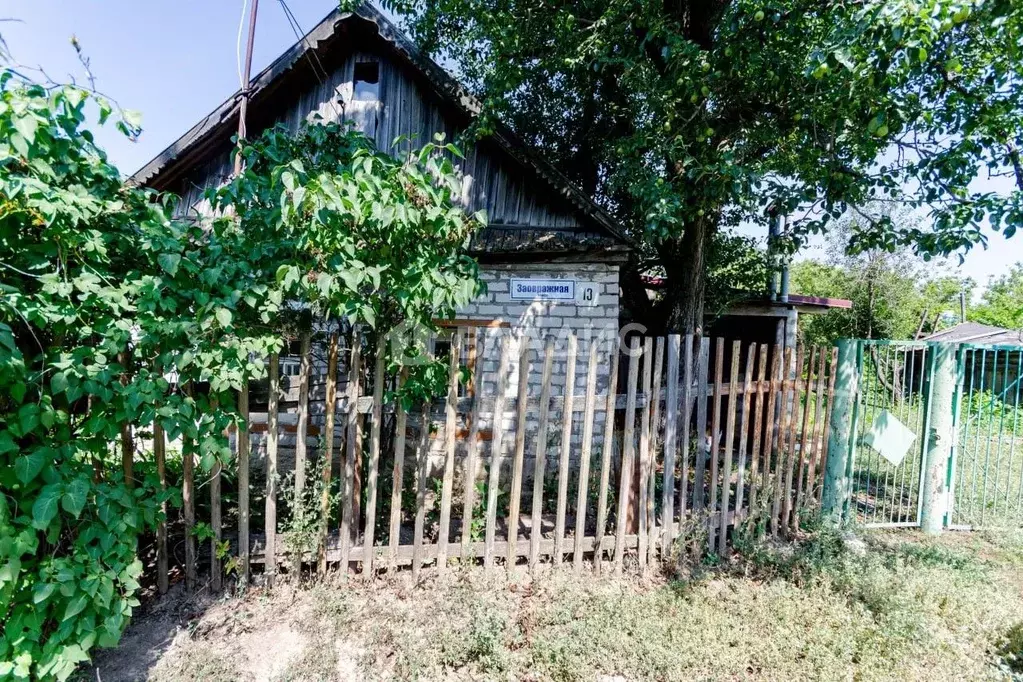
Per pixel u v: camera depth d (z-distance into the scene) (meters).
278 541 3.09
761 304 8.91
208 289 2.59
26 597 2.15
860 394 4.41
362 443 3.51
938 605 3.25
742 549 3.81
